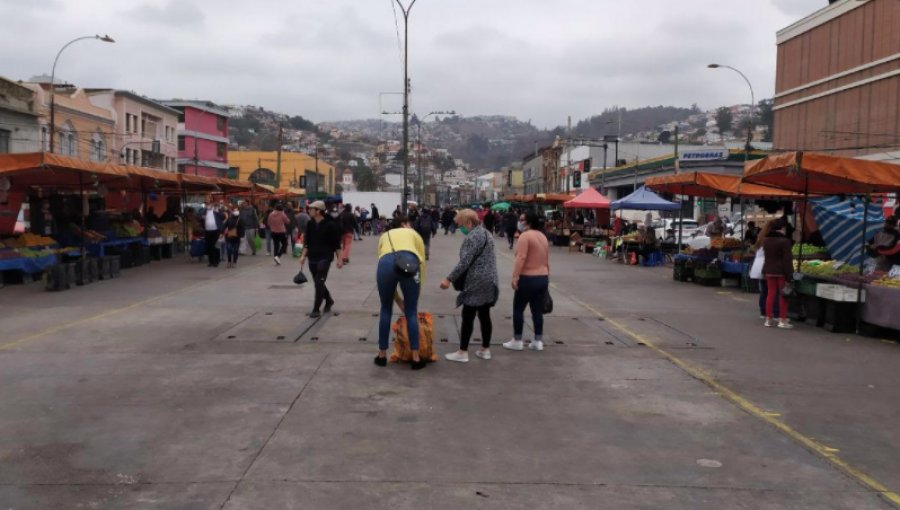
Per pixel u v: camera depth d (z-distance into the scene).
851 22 40.12
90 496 4.18
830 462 4.90
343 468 4.64
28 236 15.54
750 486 4.45
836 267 11.51
